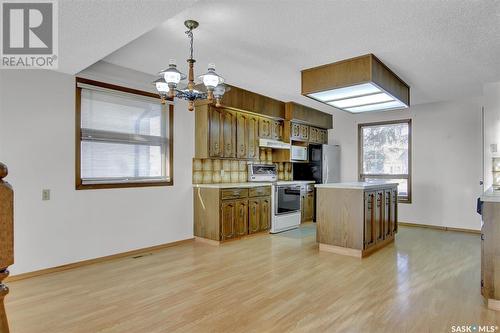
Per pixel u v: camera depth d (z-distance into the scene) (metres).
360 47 3.08
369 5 2.28
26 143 3.09
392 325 2.12
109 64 3.66
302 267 3.36
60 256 3.30
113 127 3.79
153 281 2.95
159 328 2.08
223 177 5.18
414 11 2.36
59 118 3.32
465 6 2.28
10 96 3.00
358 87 3.47
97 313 2.30
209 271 3.24
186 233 4.57
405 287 2.79
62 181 3.33
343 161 6.88
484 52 3.19
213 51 3.20
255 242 4.54
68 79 3.38
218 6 2.28
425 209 5.72
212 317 2.23
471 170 5.27
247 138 5.19
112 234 3.73
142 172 4.09
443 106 5.57
